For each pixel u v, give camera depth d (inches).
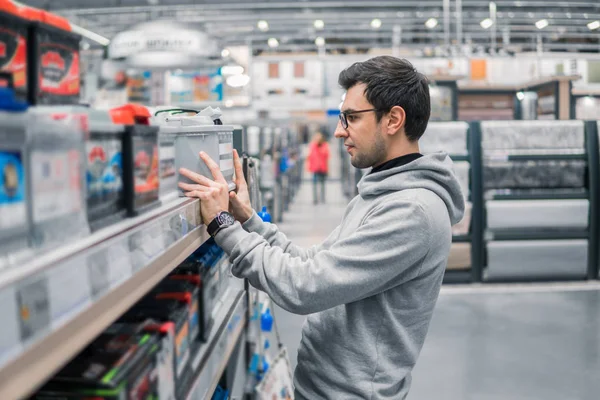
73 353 31.9
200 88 521.3
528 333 207.3
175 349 52.1
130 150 44.8
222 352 74.1
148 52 324.2
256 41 890.7
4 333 25.9
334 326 69.2
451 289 269.0
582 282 277.9
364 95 69.1
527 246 274.1
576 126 272.5
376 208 67.6
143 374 42.3
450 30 757.9
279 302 64.8
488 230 273.4
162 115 77.5
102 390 36.9
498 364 179.3
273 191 457.7
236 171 79.4
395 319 67.5
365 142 69.9
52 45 42.4
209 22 725.9
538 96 548.7
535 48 820.0
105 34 775.1
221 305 84.6
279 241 79.6
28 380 27.6
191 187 63.6
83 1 665.0
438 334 207.2
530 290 265.4
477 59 612.1
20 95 39.0
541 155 271.1
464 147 271.7
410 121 69.6
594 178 273.7
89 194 38.4
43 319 28.9
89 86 520.7
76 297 32.2
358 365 67.9
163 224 48.3
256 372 114.0
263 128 490.6
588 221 275.3
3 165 28.9
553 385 164.1
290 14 681.6
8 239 29.1
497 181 271.6
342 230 74.5
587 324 216.4
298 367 75.4
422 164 67.6
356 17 692.1
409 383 73.4
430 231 64.6
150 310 54.6
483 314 229.8
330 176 1097.4
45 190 32.5
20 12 38.5
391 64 69.5
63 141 34.6
